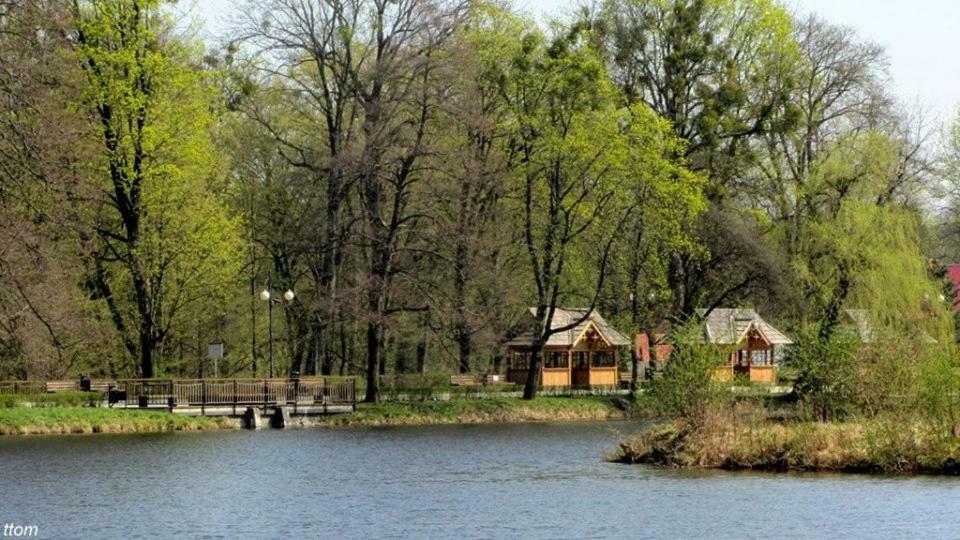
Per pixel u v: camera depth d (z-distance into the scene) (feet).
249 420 195.72
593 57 222.69
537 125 219.20
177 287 219.00
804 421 141.79
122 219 212.43
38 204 162.91
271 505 112.68
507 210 230.48
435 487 124.36
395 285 212.43
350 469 139.74
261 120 220.23
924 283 217.77
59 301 172.76
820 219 226.79
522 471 137.28
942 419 127.95
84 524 102.73
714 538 96.22
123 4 191.83
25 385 194.80
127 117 194.39
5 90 146.92
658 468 136.87
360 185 221.25
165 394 196.34
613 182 220.23
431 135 210.59
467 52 206.49
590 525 101.55
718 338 143.84
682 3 230.89
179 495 118.62
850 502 109.60
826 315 212.02
